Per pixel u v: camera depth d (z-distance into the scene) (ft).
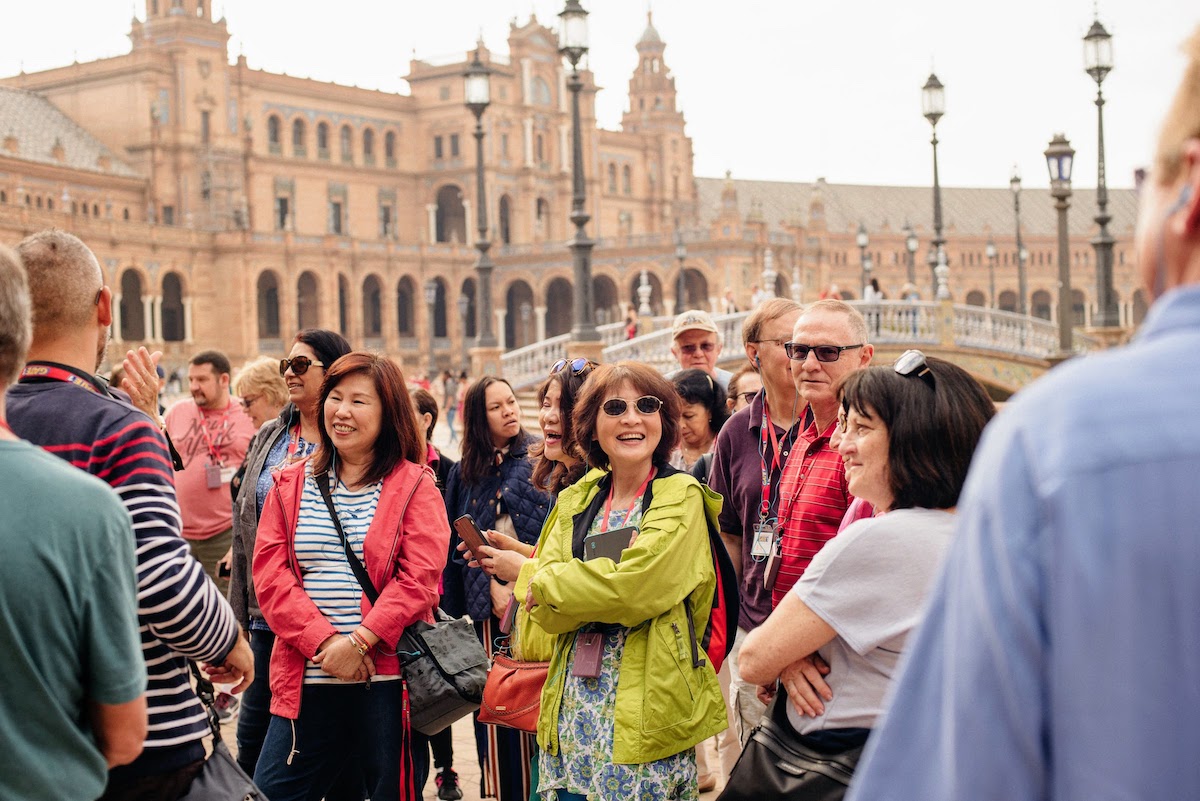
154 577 11.41
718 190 385.91
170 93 262.47
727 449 19.83
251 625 20.65
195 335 250.37
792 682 11.74
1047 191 422.00
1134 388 4.83
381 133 308.40
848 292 383.86
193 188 262.88
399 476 18.01
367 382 17.80
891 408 11.35
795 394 19.12
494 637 22.88
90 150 260.62
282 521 17.88
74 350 12.47
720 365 106.73
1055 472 4.79
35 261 12.18
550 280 290.15
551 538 16.17
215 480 29.63
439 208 322.14
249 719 20.40
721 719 15.15
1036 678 4.85
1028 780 4.90
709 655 15.48
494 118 303.89
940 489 11.17
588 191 327.47
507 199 310.65
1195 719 4.53
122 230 232.53
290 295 263.08
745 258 273.54
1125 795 4.55
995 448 5.16
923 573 10.96
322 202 294.25
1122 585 4.58
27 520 8.77
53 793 9.00
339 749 17.67
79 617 9.00
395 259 285.43
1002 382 117.19
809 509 16.37
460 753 28.40
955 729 5.07
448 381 170.09
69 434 11.83
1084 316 408.46
